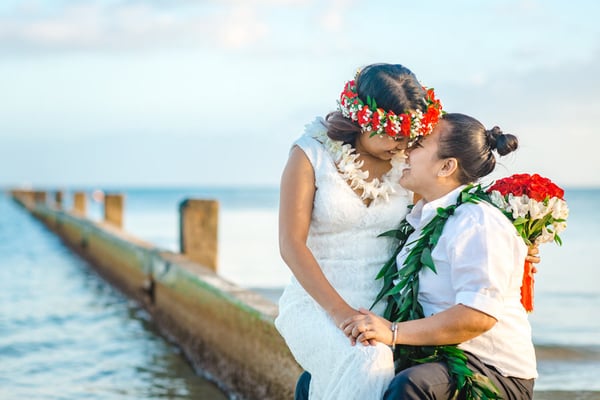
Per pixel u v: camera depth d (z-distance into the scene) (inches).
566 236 752.3
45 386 237.5
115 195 637.9
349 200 122.0
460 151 117.7
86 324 339.3
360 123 120.0
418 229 121.0
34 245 733.9
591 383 207.3
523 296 120.4
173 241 764.6
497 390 109.8
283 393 181.2
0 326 332.2
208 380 243.4
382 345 111.7
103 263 493.0
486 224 112.3
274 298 356.8
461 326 109.7
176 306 294.5
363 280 123.5
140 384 240.1
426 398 108.0
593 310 329.7
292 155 125.8
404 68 123.3
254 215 1341.0
